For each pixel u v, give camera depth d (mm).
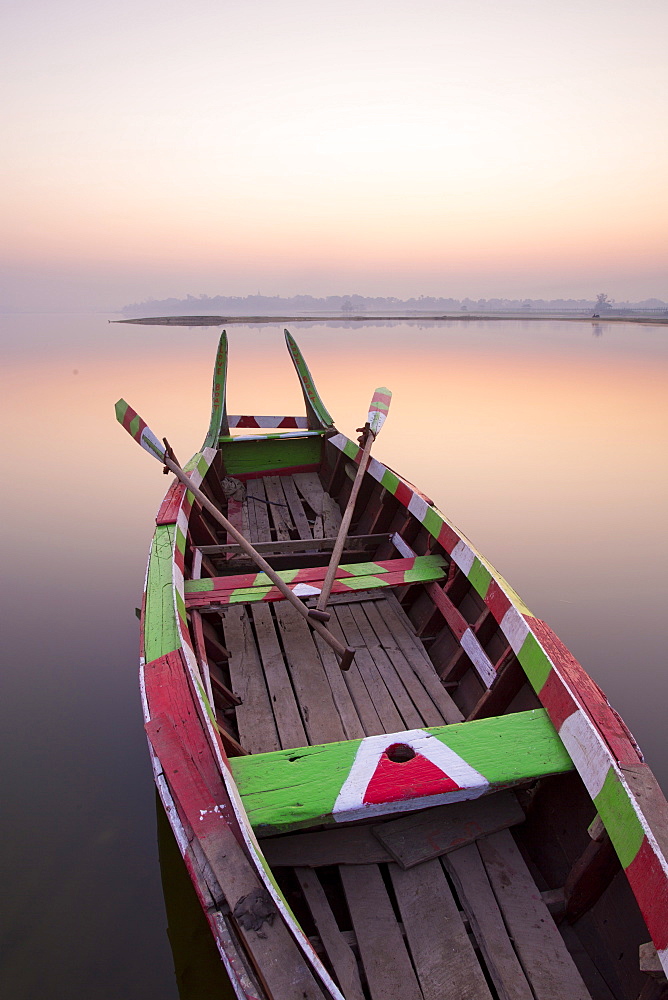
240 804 1908
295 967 1549
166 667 2650
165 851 3049
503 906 2137
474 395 16297
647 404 14734
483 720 2389
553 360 25406
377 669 3418
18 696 4207
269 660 3496
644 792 1892
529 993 1902
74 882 2898
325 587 3355
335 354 29656
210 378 20719
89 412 14422
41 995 2426
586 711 2230
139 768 3584
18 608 5391
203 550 4504
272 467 6867
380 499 5180
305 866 2277
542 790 2475
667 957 1581
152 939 2629
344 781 2109
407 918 2113
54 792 3424
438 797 2086
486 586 3205
